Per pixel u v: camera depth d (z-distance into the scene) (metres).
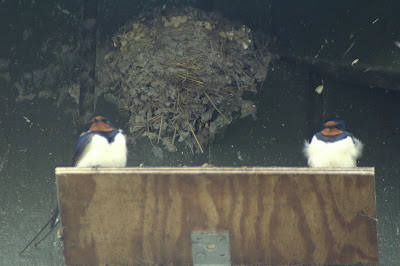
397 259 10.70
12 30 11.05
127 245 6.70
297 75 12.19
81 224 6.61
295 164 11.73
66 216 6.59
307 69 12.14
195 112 12.12
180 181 6.50
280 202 6.53
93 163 9.80
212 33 12.80
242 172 6.47
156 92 12.14
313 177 6.45
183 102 12.14
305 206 6.53
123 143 9.94
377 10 10.04
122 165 9.94
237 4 13.24
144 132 11.91
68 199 6.54
